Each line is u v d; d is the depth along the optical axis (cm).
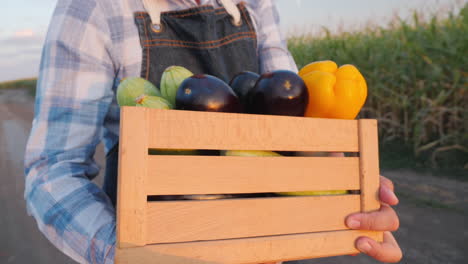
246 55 133
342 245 83
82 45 103
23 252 305
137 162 69
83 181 95
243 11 137
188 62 122
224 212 75
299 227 81
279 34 157
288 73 85
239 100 84
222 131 75
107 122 118
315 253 81
